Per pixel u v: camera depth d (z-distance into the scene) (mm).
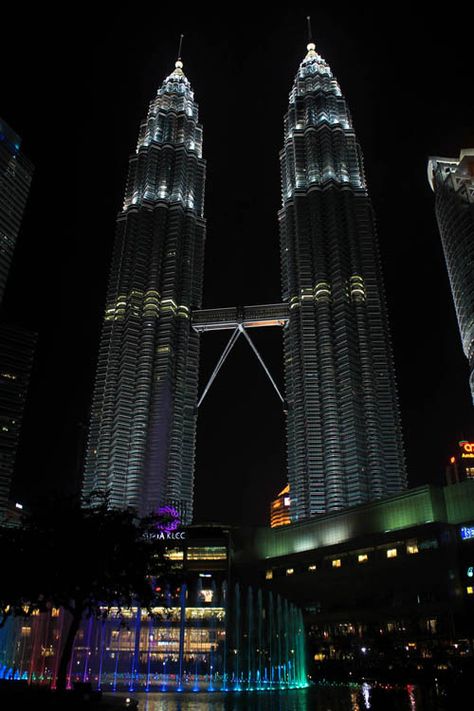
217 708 47812
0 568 46875
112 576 49031
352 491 189750
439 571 121125
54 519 48969
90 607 49406
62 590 47625
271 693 67188
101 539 48469
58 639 111688
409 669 75875
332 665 102438
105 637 131750
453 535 124750
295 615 144000
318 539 152875
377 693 56250
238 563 161500
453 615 116250
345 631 134250
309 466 199250
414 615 122438
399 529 132875
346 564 140000
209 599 154500
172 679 107812
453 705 41250
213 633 145500
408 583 126875
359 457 194125
